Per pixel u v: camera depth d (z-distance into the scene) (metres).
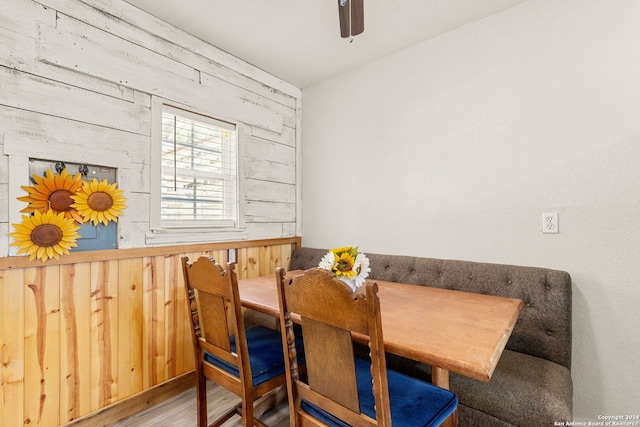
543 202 1.79
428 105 2.24
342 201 2.73
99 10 1.77
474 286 1.87
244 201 2.55
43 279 1.57
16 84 1.50
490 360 0.88
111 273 1.80
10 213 1.48
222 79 2.39
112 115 1.82
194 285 1.54
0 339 1.45
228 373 1.46
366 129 2.57
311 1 1.87
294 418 1.16
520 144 1.87
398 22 2.05
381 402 0.89
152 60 1.99
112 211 1.79
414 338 1.03
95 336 1.73
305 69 2.68
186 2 1.88
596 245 1.64
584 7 1.69
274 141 2.81
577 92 1.70
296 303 1.07
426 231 2.24
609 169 1.61
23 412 1.50
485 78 2.00
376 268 2.32
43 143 1.58
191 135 2.26
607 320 1.61
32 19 1.55
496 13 1.96
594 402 1.65
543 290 1.66
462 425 1.39
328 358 1.02
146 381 1.94
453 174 2.12
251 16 2.00
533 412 1.22
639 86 1.55
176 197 2.17
